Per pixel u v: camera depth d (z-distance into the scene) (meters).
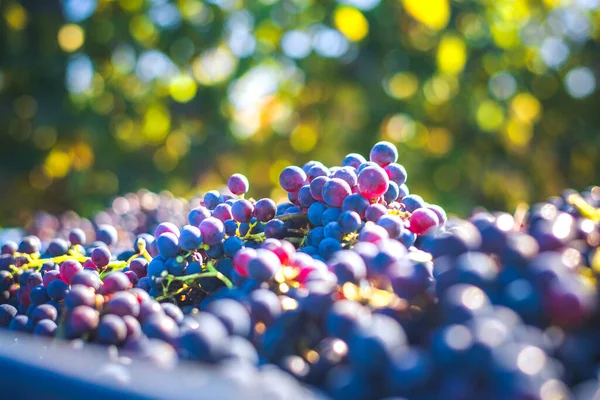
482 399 0.37
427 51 1.61
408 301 0.41
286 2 1.55
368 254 0.45
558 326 0.39
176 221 0.91
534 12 1.75
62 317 0.47
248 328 0.42
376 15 1.52
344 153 1.60
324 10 1.54
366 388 0.38
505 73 1.72
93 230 0.82
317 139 1.65
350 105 1.61
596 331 0.39
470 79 1.66
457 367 0.37
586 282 0.40
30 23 1.43
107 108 1.51
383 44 1.57
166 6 1.53
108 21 1.49
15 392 0.38
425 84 1.61
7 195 1.51
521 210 0.50
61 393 0.37
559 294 0.38
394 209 0.54
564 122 1.82
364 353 0.38
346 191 0.53
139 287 0.53
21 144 1.51
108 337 0.45
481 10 1.58
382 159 0.58
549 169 1.79
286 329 0.42
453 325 0.38
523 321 0.39
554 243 0.42
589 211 0.48
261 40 1.58
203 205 0.59
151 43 1.55
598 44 1.83
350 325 0.40
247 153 1.64
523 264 0.41
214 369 0.39
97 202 1.46
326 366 0.40
